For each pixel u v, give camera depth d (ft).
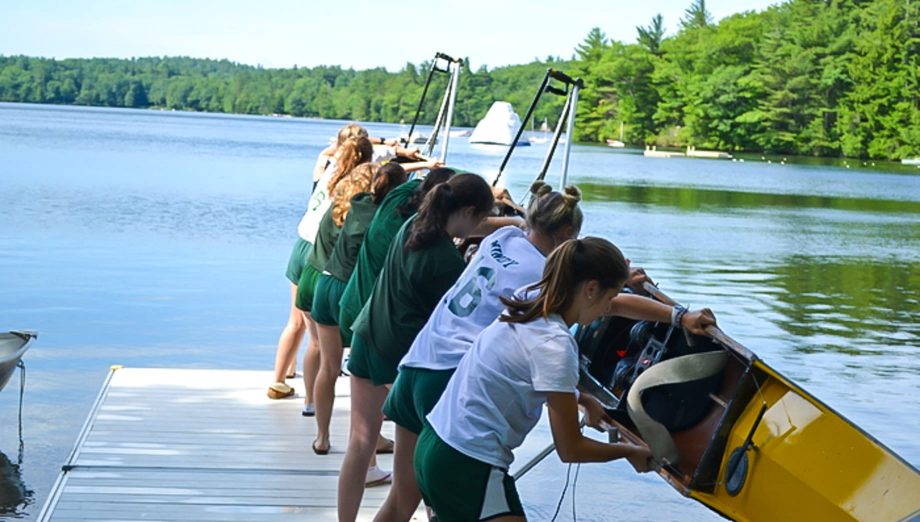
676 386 12.56
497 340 11.11
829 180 202.08
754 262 74.79
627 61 303.07
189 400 23.25
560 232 12.42
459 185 13.84
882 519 10.89
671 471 11.89
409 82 388.16
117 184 107.45
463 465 11.05
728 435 11.88
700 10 335.88
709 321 12.00
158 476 18.40
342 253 17.80
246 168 143.64
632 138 304.50
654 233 90.68
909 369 40.16
